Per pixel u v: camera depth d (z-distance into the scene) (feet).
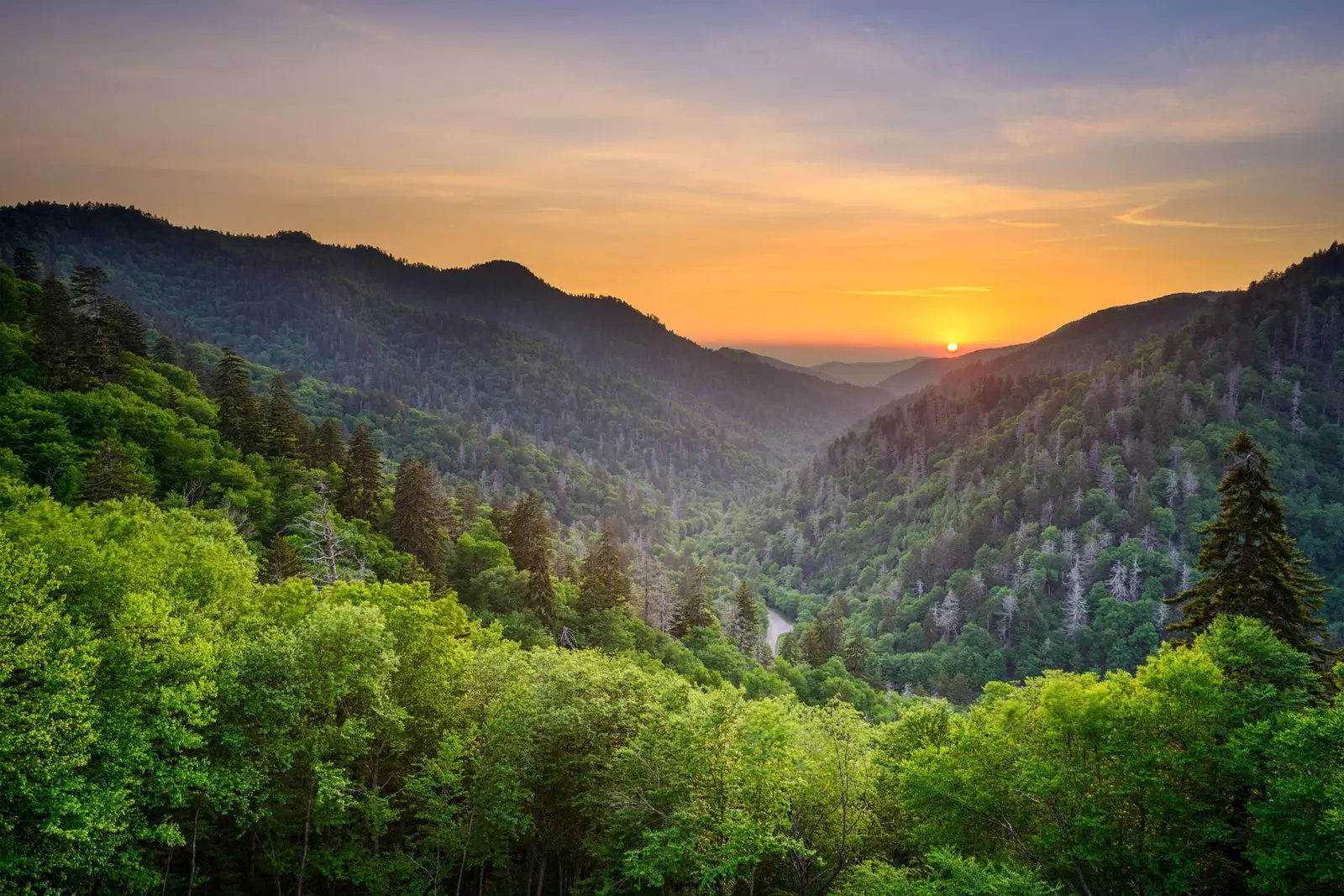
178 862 93.81
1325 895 71.77
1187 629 119.14
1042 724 95.35
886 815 118.32
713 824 88.53
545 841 102.63
